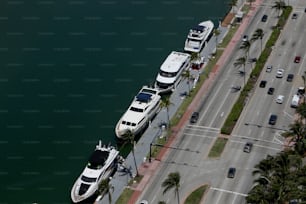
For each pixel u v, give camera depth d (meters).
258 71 185.62
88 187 140.62
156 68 196.88
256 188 122.56
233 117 164.00
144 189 142.62
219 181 143.00
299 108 157.88
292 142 152.38
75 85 188.62
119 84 188.75
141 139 161.12
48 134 166.88
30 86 188.12
